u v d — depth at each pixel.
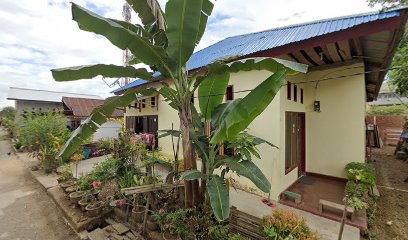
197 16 2.78
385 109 18.67
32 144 9.58
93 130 4.03
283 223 2.91
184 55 3.11
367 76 7.71
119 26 2.62
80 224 4.41
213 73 3.30
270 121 5.09
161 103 8.89
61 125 9.88
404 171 7.93
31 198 6.21
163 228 3.54
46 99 18.73
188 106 3.49
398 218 4.45
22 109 17.73
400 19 3.38
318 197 5.04
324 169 6.39
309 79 6.60
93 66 3.04
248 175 3.04
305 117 6.68
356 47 5.01
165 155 8.19
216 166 3.54
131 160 5.09
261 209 4.51
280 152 4.95
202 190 3.75
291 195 4.73
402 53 7.10
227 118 2.49
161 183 4.23
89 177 5.50
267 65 2.93
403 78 7.16
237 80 5.74
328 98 6.29
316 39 4.17
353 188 4.55
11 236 4.31
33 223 4.81
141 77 3.52
